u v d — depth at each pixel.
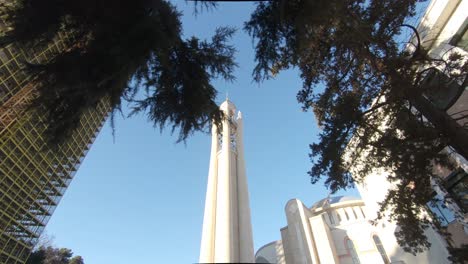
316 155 12.59
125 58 6.82
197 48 8.21
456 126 10.41
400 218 12.25
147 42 6.98
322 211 32.47
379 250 26.73
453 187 15.88
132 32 6.79
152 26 6.87
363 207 31.11
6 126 20.61
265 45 8.38
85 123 29.92
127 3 7.00
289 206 30.98
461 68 11.38
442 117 10.68
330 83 13.52
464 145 10.07
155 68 8.20
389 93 11.94
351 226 29.59
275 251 29.91
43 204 25.78
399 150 11.12
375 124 12.62
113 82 7.11
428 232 20.59
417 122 11.18
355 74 13.16
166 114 8.48
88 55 6.86
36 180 24.48
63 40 8.20
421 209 13.48
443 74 11.71
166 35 7.25
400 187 12.18
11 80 20.23
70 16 7.46
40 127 23.02
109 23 7.08
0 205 21.25
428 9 17.25
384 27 12.05
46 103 7.38
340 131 12.05
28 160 23.42
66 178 28.33
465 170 14.73
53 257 38.34
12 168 22.08
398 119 11.94
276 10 7.75
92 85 6.96
